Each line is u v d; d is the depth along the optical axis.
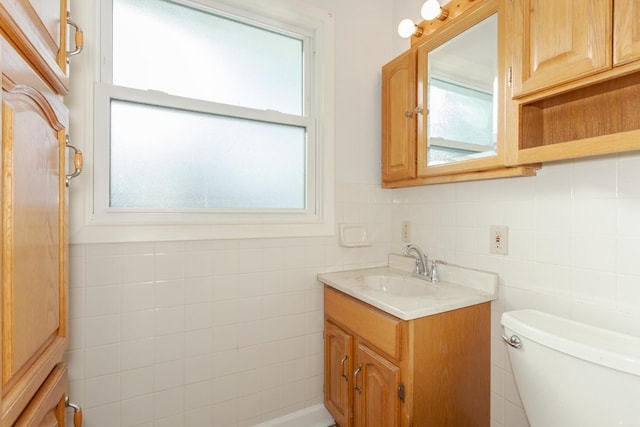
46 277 0.73
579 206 1.08
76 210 1.19
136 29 1.35
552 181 1.15
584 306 1.06
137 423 1.30
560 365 0.86
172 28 1.42
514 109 1.06
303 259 1.65
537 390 0.93
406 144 1.56
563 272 1.12
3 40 0.51
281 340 1.60
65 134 0.86
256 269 1.54
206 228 1.42
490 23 1.18
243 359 1.51
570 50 0.88
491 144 1.18
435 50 1.41
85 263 1.21
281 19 1.64
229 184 1.54
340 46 1.76
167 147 1.41
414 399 1.12
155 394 1.33
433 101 1.44
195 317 1.40
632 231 0.96
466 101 1.28
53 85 0.77
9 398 0.53
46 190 0.72
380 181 1.87
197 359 1.41
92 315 1.22
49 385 0.74
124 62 1.33
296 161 1.71
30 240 0.63
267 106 1.64
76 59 1.20
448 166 1.32
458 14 1.31
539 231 1.19
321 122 1.72
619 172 0.99
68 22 0.88
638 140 0.77
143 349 1.31
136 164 1.34
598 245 1.03
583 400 0.82
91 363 1.22
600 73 0.82
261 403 1.55
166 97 1.38
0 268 0.50
